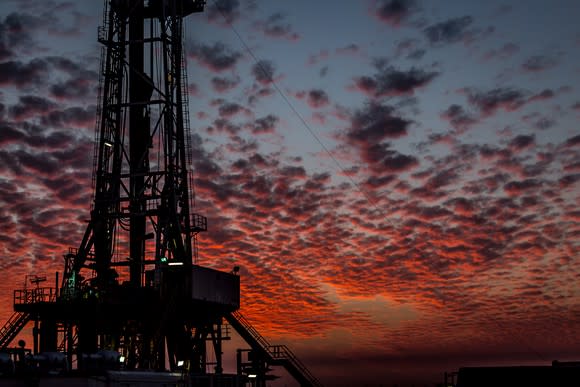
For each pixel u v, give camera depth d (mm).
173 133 62438
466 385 44875
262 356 63500
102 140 62125
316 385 63219
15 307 57281
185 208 62219
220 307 63000
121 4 63875
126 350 57656
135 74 63312
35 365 41875
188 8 65062
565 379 42531
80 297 57156
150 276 60375
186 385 46312
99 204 61219
